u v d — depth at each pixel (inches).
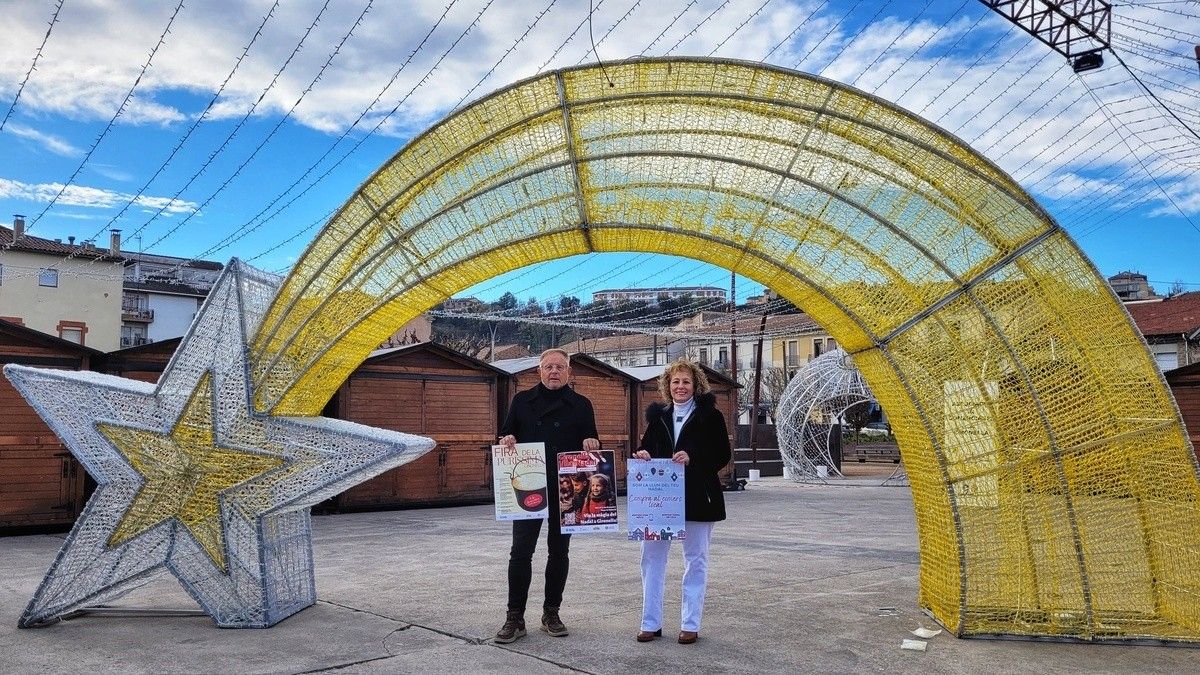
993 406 226.8
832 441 1193.4
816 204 224.2
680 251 251.0
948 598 235.0
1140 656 208.8
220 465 237.5
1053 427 223.9
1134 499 224.7
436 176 231.9
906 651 212.5
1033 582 227.0
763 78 215.9
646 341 2471.7
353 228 234.7
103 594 238.4
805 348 2244.1
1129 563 224.4
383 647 214.4
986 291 221.3
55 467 514.3
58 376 243.9
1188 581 222.7
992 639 223.8
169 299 1985.7
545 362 234.8
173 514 238.8
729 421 906.7
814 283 231.5
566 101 222.8
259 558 235.0
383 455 232.1
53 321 1467.8
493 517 594.2
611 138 226.1
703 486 222.2
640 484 219.8
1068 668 198.2
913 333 227.8
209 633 228.8
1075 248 214.7
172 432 239.1
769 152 223.1
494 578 322.7
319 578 322.7
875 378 254.5
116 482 242.1
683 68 217.3
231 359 241.6
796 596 284.2
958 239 221.5
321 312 239.5
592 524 221.6
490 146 229.0
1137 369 218.1
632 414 816.3
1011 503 228.1
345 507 625.6
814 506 690.8
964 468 227.9
